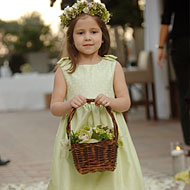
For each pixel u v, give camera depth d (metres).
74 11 2.58
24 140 6.49
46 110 11.20
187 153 4.49
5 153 5.46
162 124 7.28
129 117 8.65
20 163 4.77
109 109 2.42
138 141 5.82
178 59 4.47
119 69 2.65
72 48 2.63
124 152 2.53
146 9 7.73
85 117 2.50
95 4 2.58
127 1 6.66
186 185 3.49
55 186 2.44
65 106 2.44
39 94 11.89
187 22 4.38
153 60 7.70
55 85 2.61
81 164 2.24
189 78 4.49
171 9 4.41
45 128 7.74
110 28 7.66
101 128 2.33
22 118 9.62
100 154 2.23
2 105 11.66
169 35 4.57
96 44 2.56
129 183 2.47
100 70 2.60
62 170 2.45
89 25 2.53
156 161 4.51
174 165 3.81
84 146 2.22
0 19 14.77
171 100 7.88
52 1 3.78
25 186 3.70
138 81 7.43
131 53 9.82
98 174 2.48
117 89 2.62
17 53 13.73
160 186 3.46
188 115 4.53
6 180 3.98
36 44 13.83
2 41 15.41
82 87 2.55
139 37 9.43
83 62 2.64
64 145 2.37
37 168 4.46
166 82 7.81
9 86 11.70
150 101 7.84
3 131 7.64
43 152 5.39
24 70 12.16
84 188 2.45
